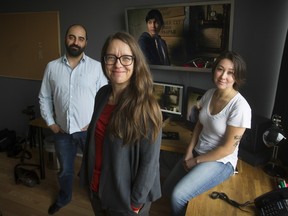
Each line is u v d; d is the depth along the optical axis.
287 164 1.93
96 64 2.22
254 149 1.94
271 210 1.32
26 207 2.41
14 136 3.57
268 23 2.14
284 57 1.95
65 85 2.13
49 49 3.18
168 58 2.54
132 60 1.09
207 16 2.23
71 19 2.98
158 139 1.10
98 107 1.25
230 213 1.42
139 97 1.07
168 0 2.45
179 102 2.57
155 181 1.23
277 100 2.03
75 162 3.22
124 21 2.73
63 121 2.21
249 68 2.29
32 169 3.05
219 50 2.28
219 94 1.73
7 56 3.47
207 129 1.78
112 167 1.16
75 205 2.46
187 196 1.62
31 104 3.53
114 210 1.26
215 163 1.70
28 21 3.19
